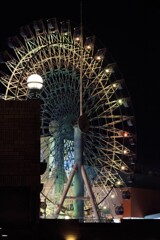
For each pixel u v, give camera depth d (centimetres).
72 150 5303
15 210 2241
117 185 5600
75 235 3195
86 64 5522
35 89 2347
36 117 2328
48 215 5134
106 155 5375
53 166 5128
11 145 2286
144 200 7806
